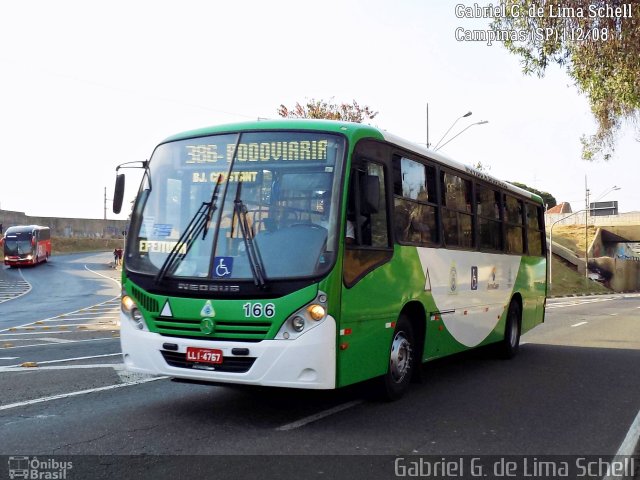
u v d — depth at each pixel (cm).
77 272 5109
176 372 624
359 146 667
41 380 864
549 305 3241
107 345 1278
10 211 7369
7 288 3778
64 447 556
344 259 620
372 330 677
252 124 683
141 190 705
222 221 638
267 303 595
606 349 1347
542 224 1430
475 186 1020
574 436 627
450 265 898
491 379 948
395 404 745
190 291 622
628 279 7125
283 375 589
